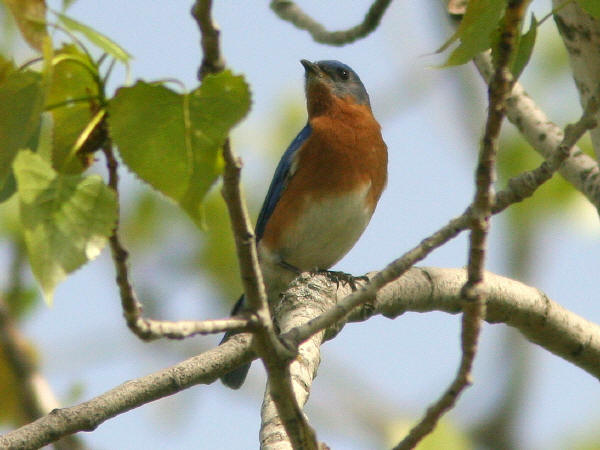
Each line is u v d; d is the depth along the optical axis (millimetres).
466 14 5746
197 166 5031
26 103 4762
